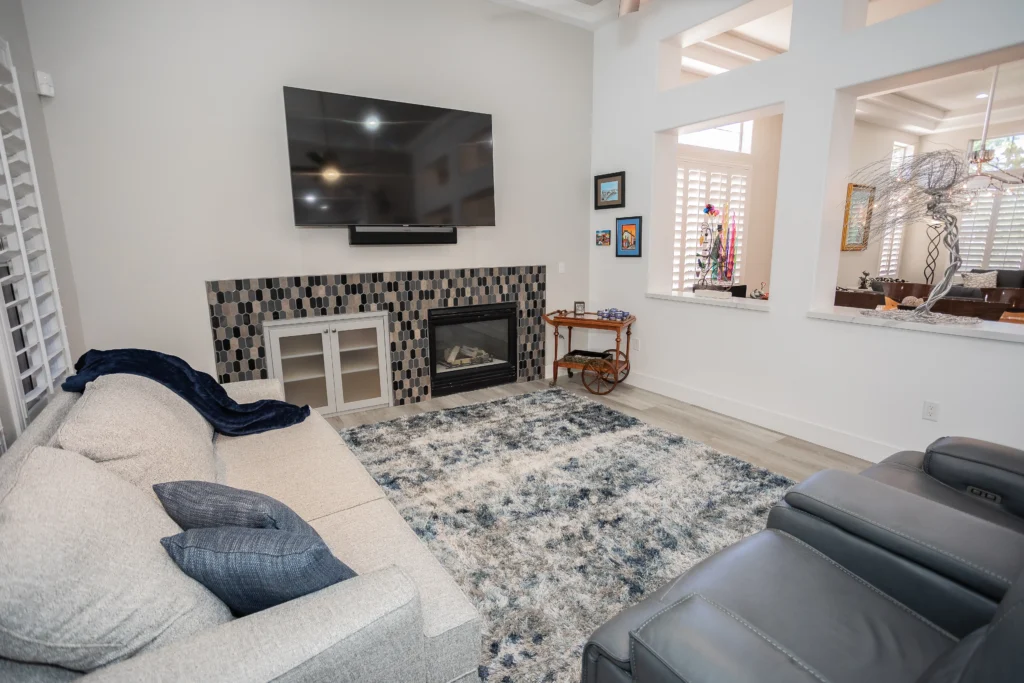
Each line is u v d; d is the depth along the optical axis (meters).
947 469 1.61
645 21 3.89
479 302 4.14
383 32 3.46
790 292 3.20
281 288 3.33
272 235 3.27
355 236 3.45
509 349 4.40
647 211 4.10
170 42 2.85
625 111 4.17
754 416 3.50
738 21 3.43
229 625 0.89
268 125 3.18
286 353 3.45
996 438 2.44
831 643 0.97
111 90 2.74
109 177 2.78
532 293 4.41
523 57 4.06
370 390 3.81
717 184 5.75
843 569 1.22
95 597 0.87
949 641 1.01
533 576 1.90
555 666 1.49
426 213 3.61
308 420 2.43
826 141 2.91
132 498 1.12
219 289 3.15
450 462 2.86
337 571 1.05
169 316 3.04
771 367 3.37
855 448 2.97
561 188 4.42
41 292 2.23
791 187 3.11
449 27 3.70
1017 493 1.44
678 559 1.99
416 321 3.87
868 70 2.68
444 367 4.16
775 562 1.21
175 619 0.92
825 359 3.07
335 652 0.89
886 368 2.80
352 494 1.75
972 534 1.13
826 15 2.83
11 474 1.06
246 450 2.08
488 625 1.66
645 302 4.23
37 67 2.54
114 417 1.44
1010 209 6.89
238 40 3.03
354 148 3.30
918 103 6.58
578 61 4.34
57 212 2.62
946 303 4.11
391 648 0.97
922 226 7.67
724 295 4.01
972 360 2.48
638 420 3.54
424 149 3.54
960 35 2.35
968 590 1.04
